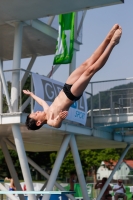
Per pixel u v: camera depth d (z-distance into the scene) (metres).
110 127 20.58
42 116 8.06
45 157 72.19
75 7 14.66
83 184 18.67
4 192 12.77
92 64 7.51
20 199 20.05
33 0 14.13
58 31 19.58
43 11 15.31
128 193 29.25
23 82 16.67
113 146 26.08
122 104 19.39
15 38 16.92
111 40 7.12
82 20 20.80
